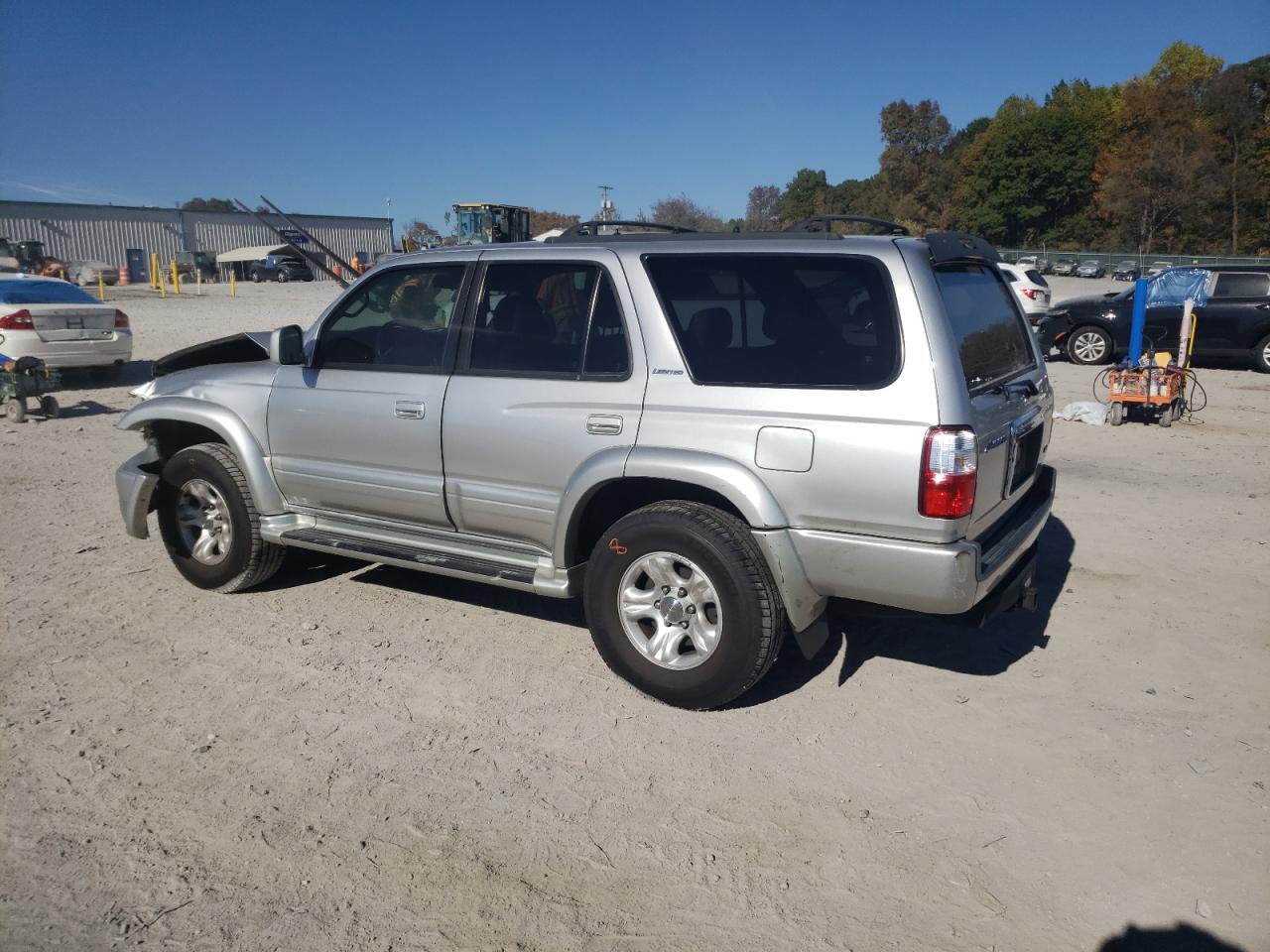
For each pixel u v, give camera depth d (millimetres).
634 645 4035
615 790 3430
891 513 3490
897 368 3500
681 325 3922
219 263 60688
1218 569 5734
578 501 4055
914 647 4676
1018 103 90062
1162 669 4406
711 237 4008
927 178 89375
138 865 3004
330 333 4895
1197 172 69562
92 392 12766
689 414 3820
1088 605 5191
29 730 3814
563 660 4496
